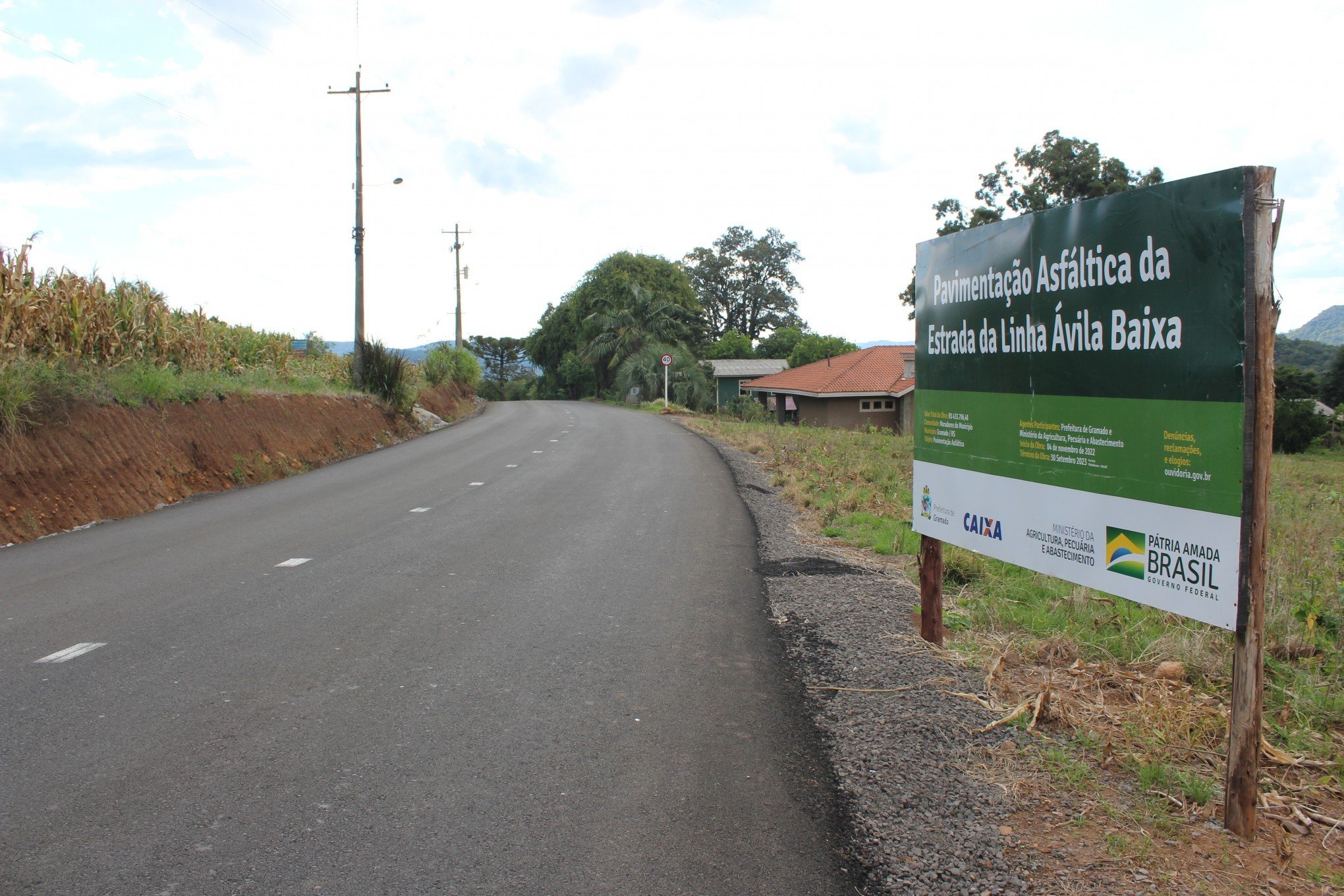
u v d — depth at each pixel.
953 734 4.10
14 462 10.14
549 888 2.97
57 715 4.45
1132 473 3.70
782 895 2.92
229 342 21.31
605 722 4.42
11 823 3.38
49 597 6.85
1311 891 2.85
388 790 3.68
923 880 2.97
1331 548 8.02
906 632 5.78
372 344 25.78
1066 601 6.39
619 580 7.46
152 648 5.54
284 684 4.93
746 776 3.82
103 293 15.20
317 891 2.94
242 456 15.02
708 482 14.37
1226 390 3.20
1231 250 3.15
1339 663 4.97
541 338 74.31
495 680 5.02
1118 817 3.32
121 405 12.99
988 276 4.72
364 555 8.49
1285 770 3.77
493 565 8.03
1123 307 3.73
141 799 3.58
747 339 74.06
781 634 5.93
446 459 18.19
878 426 39.56
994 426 4.71
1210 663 4.93
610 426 28.47
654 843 3.26
